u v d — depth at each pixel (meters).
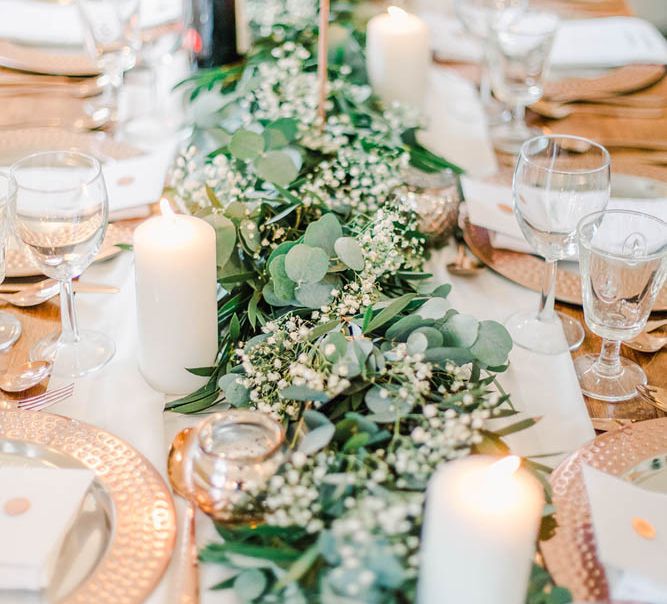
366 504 0.70
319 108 1.44
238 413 0.83
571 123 1.63
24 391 1.01
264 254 1.16
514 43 1.57
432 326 0.98
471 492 0.67
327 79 1.60
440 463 0.79
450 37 2.02
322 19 1.38
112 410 0.97
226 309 1.09
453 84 1.83
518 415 1.00
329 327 0.95
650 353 1.12
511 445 0.96
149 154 1.46
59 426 0.91
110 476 0.85
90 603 0.73
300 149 1.36
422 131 1.63
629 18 1.96
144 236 0.97
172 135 1.57
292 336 0.96
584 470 0.84
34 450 0.88
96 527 0.81
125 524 0.80
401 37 1.64
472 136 1.63
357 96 1.60
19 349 1.09
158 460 0.91
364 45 1.83
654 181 1.42
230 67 1.67
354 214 1.23
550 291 1.15
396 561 0.69
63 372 1.04
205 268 0.98
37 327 1.13
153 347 1.01
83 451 0.88
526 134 1.63
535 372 1.07
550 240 1.12
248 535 0.78
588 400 1.04
